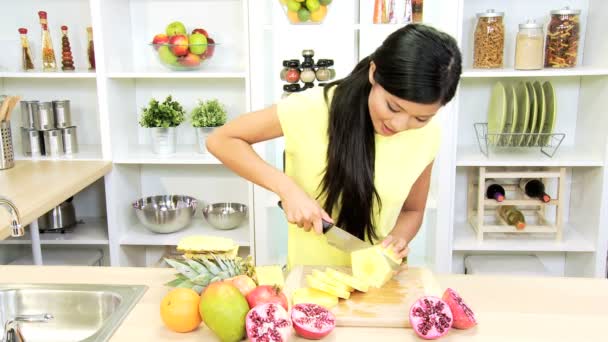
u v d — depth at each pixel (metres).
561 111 2.62
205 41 2.43
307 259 1.48
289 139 1.35
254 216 2.47
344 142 1.26
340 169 1.28
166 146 2.54
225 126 1.37
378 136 1.30
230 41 2.67
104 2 2.35
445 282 1.25
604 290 1.20
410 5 2.19
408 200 1.51
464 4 2.54
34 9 2.67
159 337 1.03
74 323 1.22
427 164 1.39
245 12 2.27
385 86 1.06
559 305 1.13
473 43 2.53
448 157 2.31
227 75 2.36
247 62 2.32
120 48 2.54
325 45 2.56
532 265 2.62
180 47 2.38
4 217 1.65
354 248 1.29
